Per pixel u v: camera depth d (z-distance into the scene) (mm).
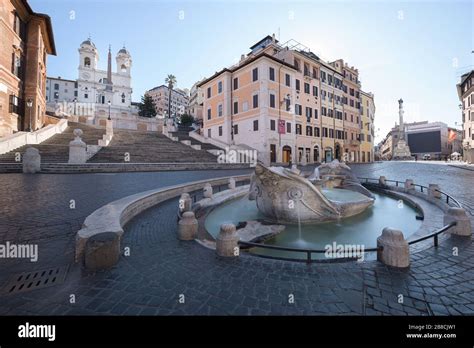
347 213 7043
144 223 6059
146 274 3373
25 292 2848
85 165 15688
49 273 3307
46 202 7129
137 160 21062
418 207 7789
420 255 3969
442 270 3471
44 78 29688
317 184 10797
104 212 5223
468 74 35750
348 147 44375
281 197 6445
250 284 3115
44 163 14359
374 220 6766
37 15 25016
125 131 32562
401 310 2580
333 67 44406
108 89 73938
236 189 10828
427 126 85625
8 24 21156
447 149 84312
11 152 15984
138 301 2727
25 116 24219
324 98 39500
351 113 45750
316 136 37688
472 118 35000
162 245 4562
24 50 24516
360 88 48906
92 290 2926
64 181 11305
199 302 2721
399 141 75750
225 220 6984
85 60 73750
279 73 32031
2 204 6754
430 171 21438
